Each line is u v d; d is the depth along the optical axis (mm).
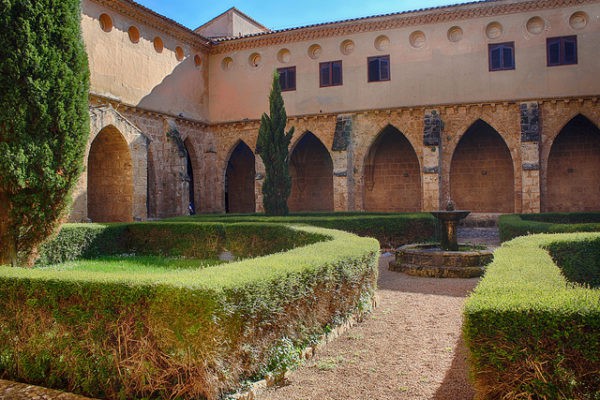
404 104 25562
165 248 15203
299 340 5746
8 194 9164
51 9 9305
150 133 24875
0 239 9211
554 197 26047
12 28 8820
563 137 26000
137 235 15531
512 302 3529
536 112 23406
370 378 5254
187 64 27688
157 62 25391
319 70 27156
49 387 5047
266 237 13594
